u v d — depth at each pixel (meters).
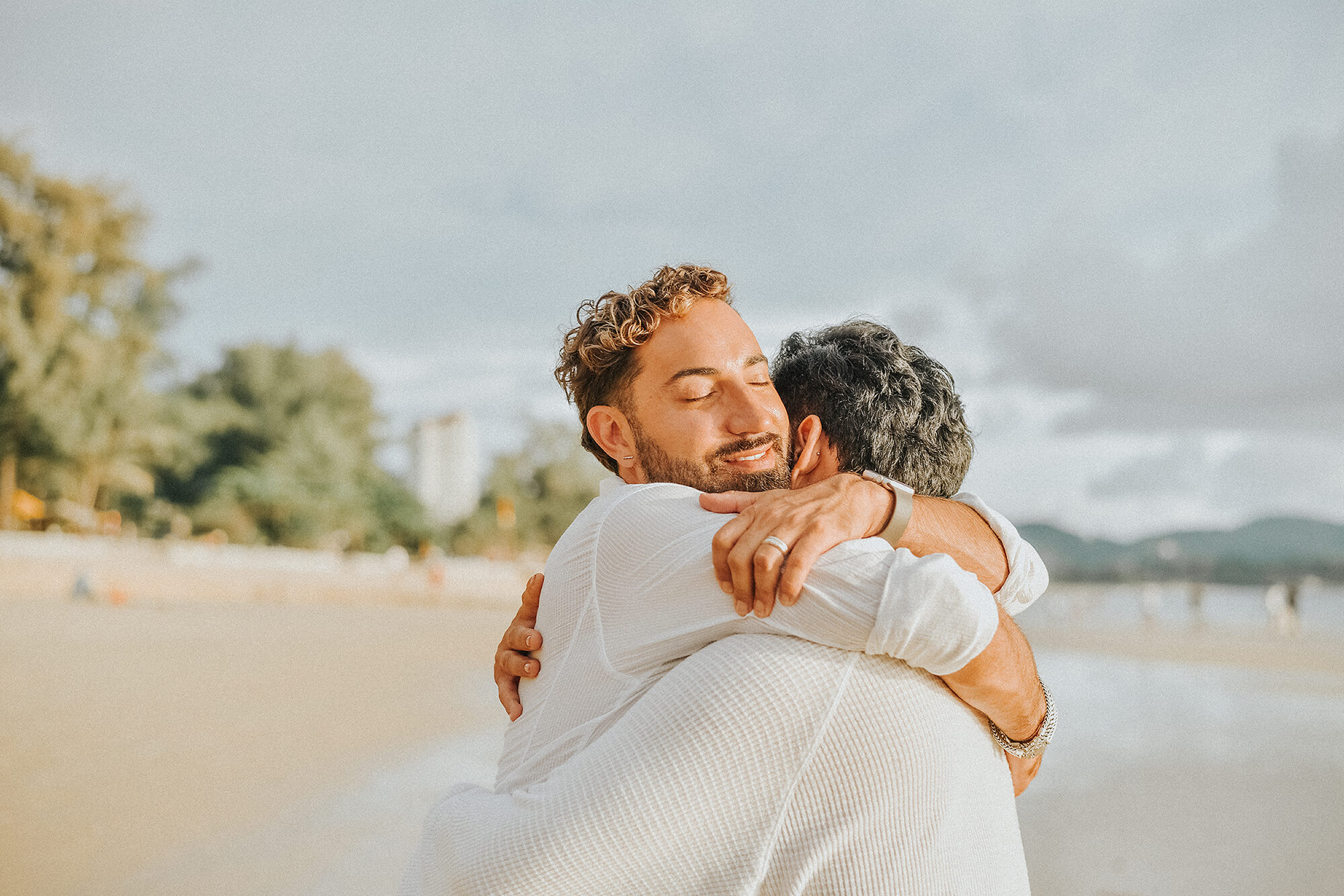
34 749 7.45
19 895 4.38
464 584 44.97
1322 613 58.59
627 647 1.08
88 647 15.26
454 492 90.56
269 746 7.95
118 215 48.41
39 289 45.62
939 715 0.97
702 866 0.94
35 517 46.03
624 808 0.94
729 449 1.29
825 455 1.48
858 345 1.53
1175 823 5.94
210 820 5.69
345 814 5.91
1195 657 20.20
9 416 44.50
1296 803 6.52
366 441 67.94
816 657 0.95
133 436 49.41
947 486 1.51
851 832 0.92
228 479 53.38
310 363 65.88
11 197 45.66
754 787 0.93
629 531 1.13
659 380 1.32
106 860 4.91
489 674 14.16
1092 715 11.09
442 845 1.08
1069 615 46.25
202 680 12.02
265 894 4.46
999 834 1.03
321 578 38.12
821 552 0.96
